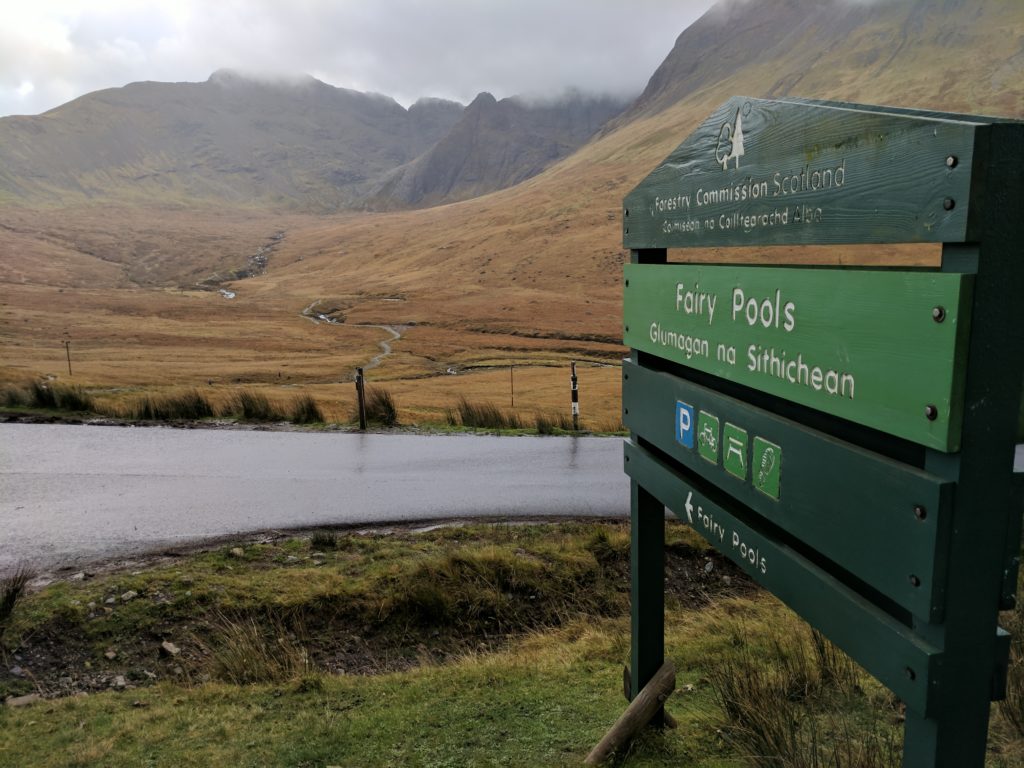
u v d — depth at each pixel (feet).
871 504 5.64
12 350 197.57
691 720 11.55
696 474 9.11
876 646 5.80
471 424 44.21
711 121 7.95
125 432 38.11
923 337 4.96
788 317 6.57
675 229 8.96
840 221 5.91
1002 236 4.68
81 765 11.25
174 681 15.28
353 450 34.88
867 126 5.51
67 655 15.99
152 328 272.51
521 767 10.46
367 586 18.71
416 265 488.44
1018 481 4.99
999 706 10.25
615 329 274.98
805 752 9.62
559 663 14.85
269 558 20.48
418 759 10.97
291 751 11.43
